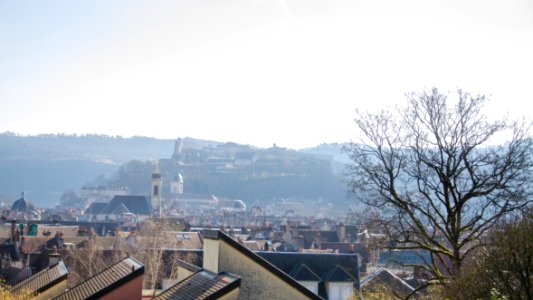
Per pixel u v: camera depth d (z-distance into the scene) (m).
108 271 23.42
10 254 86.31
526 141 31.12
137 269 20.41
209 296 17.53
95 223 156.12
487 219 30.08
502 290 23.78
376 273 55.19
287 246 118.56
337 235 129.50
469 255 31.08
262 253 60.53
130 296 20.22
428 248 30.67
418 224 31.11
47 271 30.03
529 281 22.38
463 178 31.75
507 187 29.78
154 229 93.50
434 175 32.56
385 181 32.91
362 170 35.28
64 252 75.69
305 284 58.53
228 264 19.41
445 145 31.75
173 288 20.31
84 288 22.56
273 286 19.64
